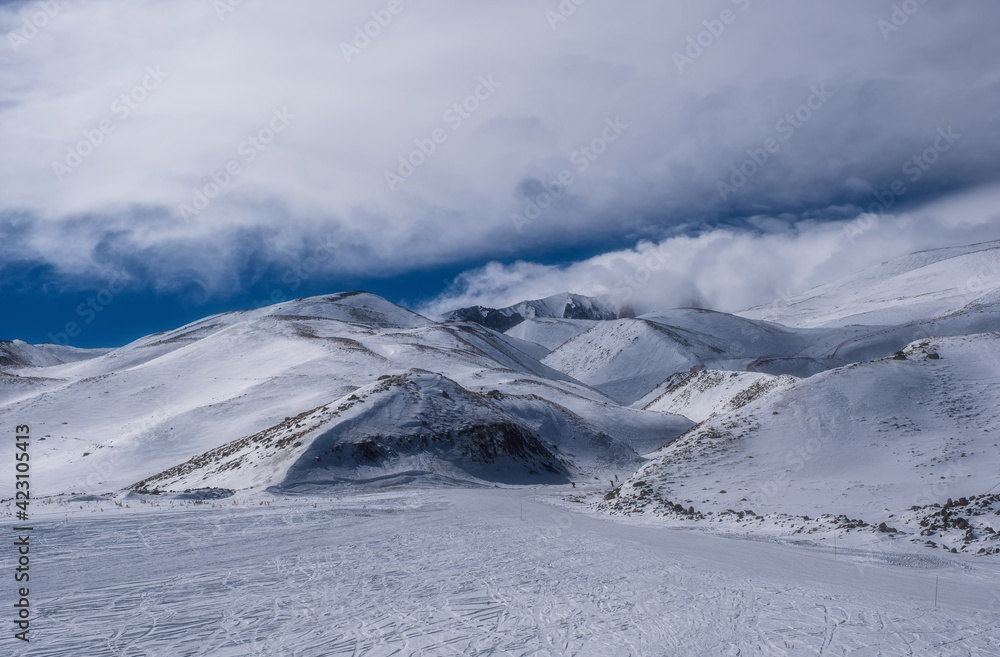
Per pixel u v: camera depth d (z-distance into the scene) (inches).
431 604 438.3
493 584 505.7
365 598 451.8
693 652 344.2
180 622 382.9
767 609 444.8
